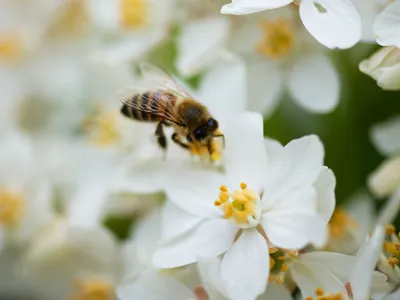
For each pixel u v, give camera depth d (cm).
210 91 15
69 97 19
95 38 19
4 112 19
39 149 18
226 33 16
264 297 13
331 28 12
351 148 16
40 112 19
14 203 17
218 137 13
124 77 17
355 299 11
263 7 13
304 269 12
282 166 13
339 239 13
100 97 18
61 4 19
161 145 14
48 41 20
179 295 13
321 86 15
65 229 16
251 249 12
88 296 17
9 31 20
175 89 14
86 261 16
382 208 14
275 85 15
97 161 17
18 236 17
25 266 17
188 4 16
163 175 14
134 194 15
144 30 18
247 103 15
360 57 15
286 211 12
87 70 18
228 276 12
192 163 14
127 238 17
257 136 13
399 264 13
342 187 16
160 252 13
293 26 15
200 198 13
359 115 16
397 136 15
